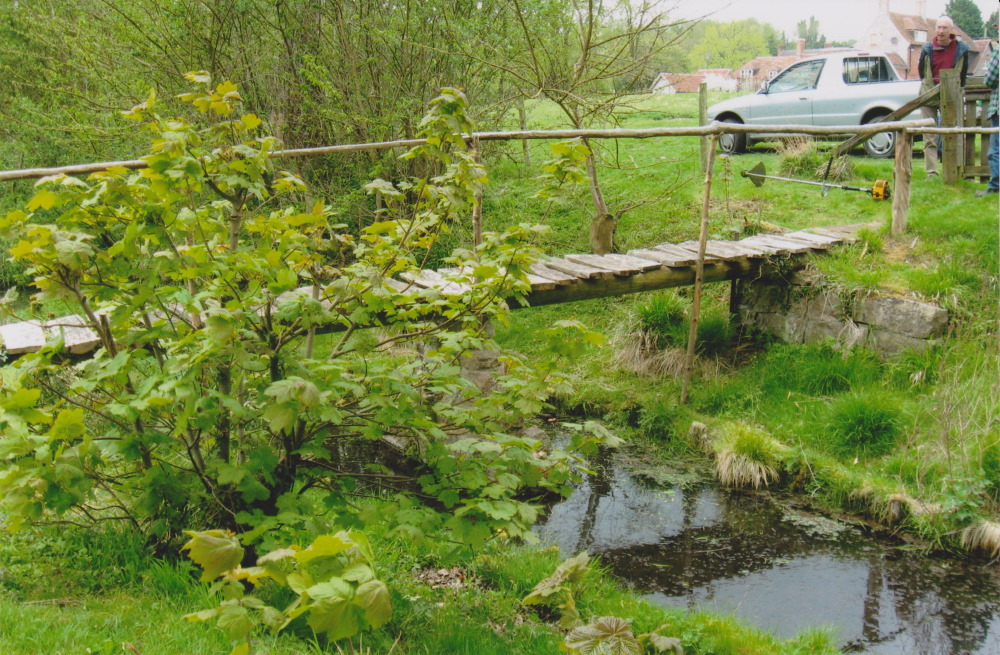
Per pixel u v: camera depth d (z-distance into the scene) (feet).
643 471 24.68
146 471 12.59
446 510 14.83
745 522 21.48
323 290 12.65
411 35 35.29
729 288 32.68
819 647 15.47
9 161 41.57
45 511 14.35
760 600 17.80
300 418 12.92
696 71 131.95
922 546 20.02
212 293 12.10
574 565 12.97
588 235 37.19
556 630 14.74
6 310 12.28
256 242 15.11
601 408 28.66
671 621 15.61
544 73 33.37
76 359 16.96
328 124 36.52
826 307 27.91
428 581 15.84
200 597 11.89
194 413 11.55
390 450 23.72
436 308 14.43
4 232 11.50
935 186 34.40
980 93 33.27
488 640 12.98
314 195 35.60
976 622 16.93
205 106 12.59
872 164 39.09
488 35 34.55
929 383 24.70
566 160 14.02
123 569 12.83
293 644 10.85
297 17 35.65
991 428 21.54
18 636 9.82
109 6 34.19
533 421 28.19
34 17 38.68
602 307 34.45
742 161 42.96
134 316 13.80
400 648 11.78
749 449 23.89
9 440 11.28
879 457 22.94
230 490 13.23
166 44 34.68
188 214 12.25
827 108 42.78
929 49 35.37
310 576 7.35
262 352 12.53
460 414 13.66
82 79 39.91
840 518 21.54
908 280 26.94
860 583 18.48
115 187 12.03
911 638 16.40
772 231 33.91
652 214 37.55
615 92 34.50
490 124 37.14
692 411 27.32
